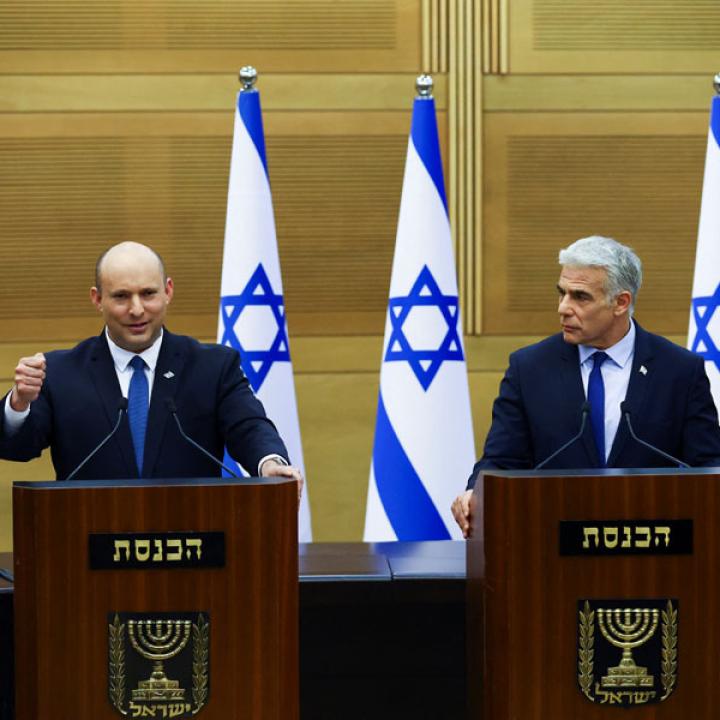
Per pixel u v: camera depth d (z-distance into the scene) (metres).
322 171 12.80
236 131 9.46
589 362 6.66
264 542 4.75
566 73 12.80
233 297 9.34
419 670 6.00
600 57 12.84
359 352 12.91
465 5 12.70
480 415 12.81
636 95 12.86
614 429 6.56
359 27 12.75
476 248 12.78
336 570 6.02
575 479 4.76
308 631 5.96
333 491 12.93
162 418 6.54
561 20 12.78
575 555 4.75
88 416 6.51
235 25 12.69
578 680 4.75
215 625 4.73
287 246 12.82
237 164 9.41
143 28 12.65
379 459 9.48
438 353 9.34
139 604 4.71
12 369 12.71
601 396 6.57
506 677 4.76
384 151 12.82
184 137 12.71
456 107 12.73
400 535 9.32
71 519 4.67
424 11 12.72
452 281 9.45
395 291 9.48
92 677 4.68
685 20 12.87
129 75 12.67
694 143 12.92
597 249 6.44
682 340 12.98
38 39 12.60
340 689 5.98
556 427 6.51
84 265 12.72
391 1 12.73
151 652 4.70
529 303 12.87
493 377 12.84
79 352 6.73
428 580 5.90
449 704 6.01
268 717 4.75
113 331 6.51
